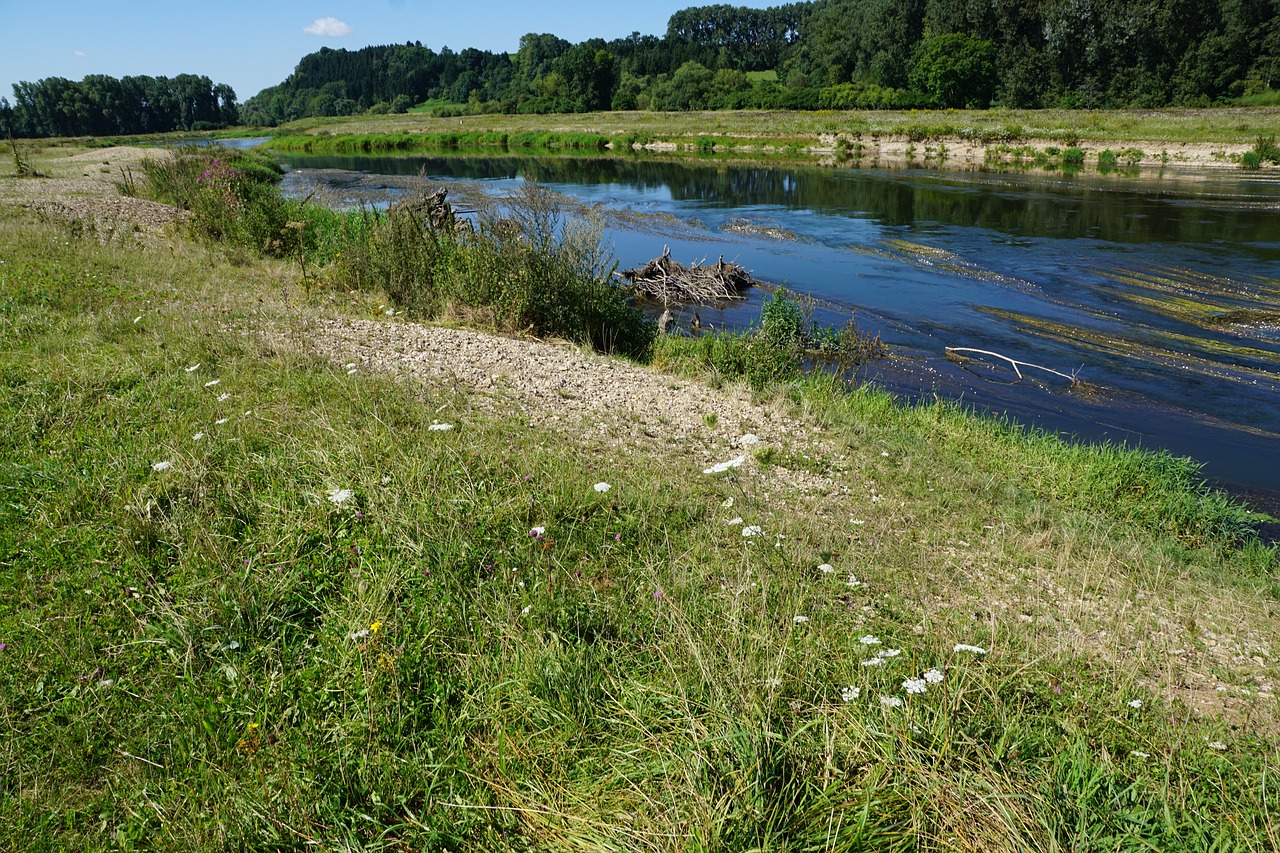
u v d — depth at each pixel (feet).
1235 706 14.28
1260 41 225.56
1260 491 29.68
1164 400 38.68
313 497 16.49
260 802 10.13
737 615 14.30
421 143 261.24
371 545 15.26
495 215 42.32
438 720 11.76
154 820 10.00
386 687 12.05
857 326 51.52
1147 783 11.34
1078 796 10.65
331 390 22.99
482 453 19.86
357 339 30.19
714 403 29.60
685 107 327.88
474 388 26.50
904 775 10.77
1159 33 230.27
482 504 17.19
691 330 50.29
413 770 10.89
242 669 12.31
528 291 37.50
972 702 12.63
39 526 15.11
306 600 13.91
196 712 11.41
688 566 16.14
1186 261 65.62
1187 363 43.60
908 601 16.40
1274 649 16.60
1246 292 56.24
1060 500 26.43
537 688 12.18
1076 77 245.24
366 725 11.31
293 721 11.60
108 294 30.66
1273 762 12.37
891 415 33.68
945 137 174.29
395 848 10.02
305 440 19.21
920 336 49.55
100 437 18.61
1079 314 53.01
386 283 41.14
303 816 10.03
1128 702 13.34
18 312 26.96
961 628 15.38
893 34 297.53
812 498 21.83
